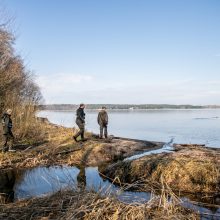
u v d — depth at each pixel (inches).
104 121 746.2
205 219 261.3
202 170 371.2
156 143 736.3
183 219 237.6
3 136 596.4
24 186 375.6
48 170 466.0
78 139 704.4
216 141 902.4
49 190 354.9
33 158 515.2
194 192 349.1
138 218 222.1
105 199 245.1
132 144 681.6
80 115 672.4
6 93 697.6
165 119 2390.5
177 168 384.5
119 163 445.7
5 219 226.4
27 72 806.5
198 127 1481.3
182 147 661.3
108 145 622.2
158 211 239.6
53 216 229.6
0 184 384.8
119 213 228.1
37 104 877.2
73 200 251.1
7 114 554.9
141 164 414.6
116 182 398.0
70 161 527.2
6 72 689.6
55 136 757.3
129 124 1776.6
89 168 489.7
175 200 265.0
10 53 721.6
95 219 220.4
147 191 344.2
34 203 258.1
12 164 488.7
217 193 343.9
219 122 1898.4
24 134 691.4
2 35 687.7
